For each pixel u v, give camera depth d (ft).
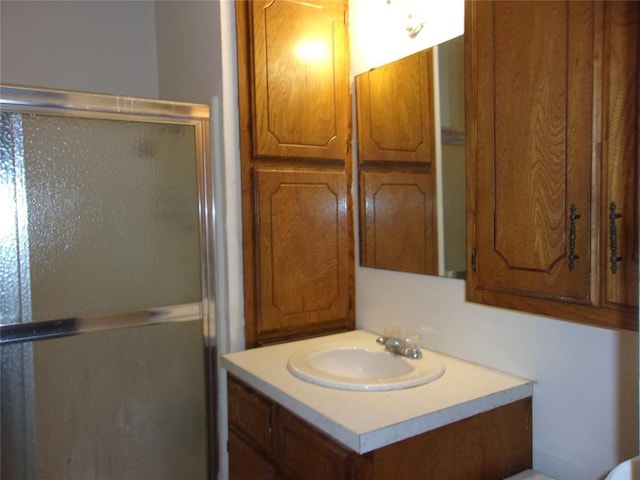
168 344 5.94
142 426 5.83
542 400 4.53
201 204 6.05
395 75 5.90
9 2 7.06
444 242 5.42
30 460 5.24
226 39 5.95
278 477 4.76
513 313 4.75
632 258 3.19
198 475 6.20
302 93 6.29
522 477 4.46
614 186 3.25
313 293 6.51
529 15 3.68
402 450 3.90
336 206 6.62
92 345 5.49
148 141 5.70
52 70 7.36
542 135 3.64
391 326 6.22
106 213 5.50
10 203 5.01
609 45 3.21
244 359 5.50
